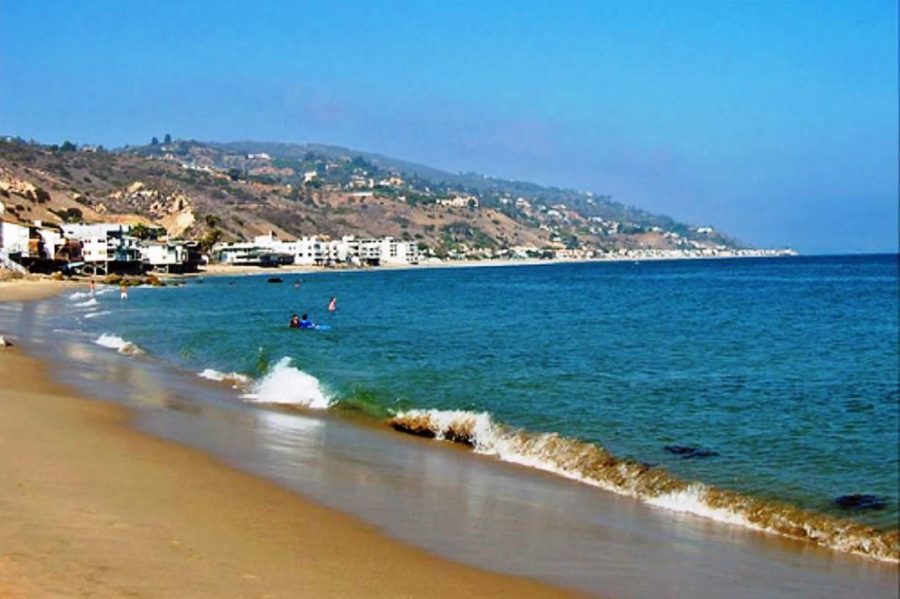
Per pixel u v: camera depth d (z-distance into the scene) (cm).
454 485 1531
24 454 1462
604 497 1510
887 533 1341
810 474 1691
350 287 12112
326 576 964
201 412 2178
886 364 3606
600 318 6103
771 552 1245
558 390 2700
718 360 3653
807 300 8644
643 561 1153
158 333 4569
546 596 985
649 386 2836
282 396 2508
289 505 1291
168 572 909
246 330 4806
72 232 15025
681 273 18612
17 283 10494
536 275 18075
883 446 1955
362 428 2084
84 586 832
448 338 4462
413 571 1024
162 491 1298
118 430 1811
